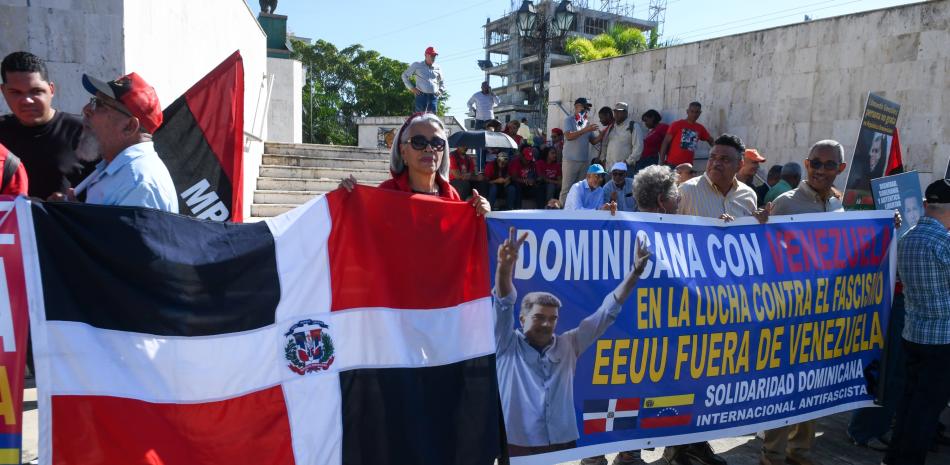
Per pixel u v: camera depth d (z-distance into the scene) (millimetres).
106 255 2242
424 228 2717
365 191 2646
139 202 2432
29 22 4945
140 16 5488
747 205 4004
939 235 3465
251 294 2445
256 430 2395
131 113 2508
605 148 10203
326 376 2518
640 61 10523
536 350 2889
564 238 2967
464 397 2711
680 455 3623
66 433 2150
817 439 4207
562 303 2939
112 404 2191
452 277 2760
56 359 2164
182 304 2334
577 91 11828
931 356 3473
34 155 3283
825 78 8094
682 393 3191
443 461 2627
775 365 3447
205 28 7641
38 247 2184
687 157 8992
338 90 48406
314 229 2578
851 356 3717
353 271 2609
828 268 3619
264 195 9328
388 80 48750
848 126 7875
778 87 8594
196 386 2328
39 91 3203
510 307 2859
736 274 3350
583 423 2967
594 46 32875
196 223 2402
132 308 2262
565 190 10070
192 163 3580
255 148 9734
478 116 13734
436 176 3033
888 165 4750
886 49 7496
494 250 2844
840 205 4340
